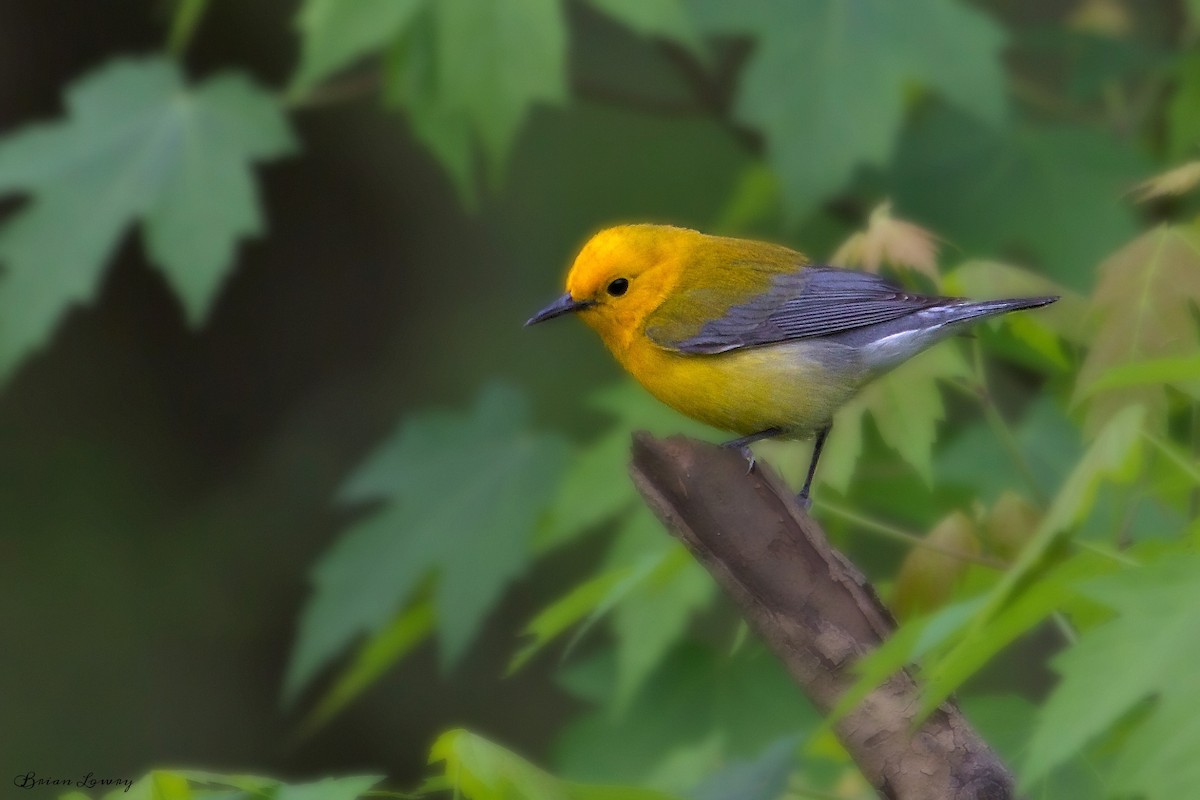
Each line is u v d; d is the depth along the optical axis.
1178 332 7.07
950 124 10.54
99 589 16.09
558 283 16.30
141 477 16.75
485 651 17.17
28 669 15.67
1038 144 10.34
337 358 17.20
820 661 6.11
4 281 10.23
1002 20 12.96
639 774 9.00
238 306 17.22
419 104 9.57
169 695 15.95
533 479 10.05
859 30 9.23
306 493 16.61
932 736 5.79
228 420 17.12
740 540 6.39
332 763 16.67
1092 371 7.15
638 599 8.87
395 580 10.00
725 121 11.70
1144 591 4.61
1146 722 4.36
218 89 10.58
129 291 17.11
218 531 16.56
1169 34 11.67
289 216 17.27
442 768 6.99
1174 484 7.11
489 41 9.26
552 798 5.54
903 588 7.61
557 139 15.99
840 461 8.40
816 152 9.19
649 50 15.36
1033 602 5.00
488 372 16.22
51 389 16.78
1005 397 11.98
